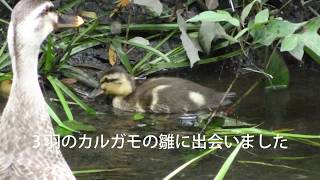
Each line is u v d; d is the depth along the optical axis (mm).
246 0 9219
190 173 6707
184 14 9297
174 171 6359
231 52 9094
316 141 7340
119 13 9320
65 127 7578
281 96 8359
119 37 9102
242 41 8641
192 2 9391
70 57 8984
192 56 8484
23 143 5414
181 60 8969
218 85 8742
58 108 8172
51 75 8633
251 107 8109
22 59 5430
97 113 8141
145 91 8367
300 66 9266
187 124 7828
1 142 5434
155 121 7945
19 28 5441
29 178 5340
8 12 9484
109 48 8992
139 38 8906
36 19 5539
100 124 7828
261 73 8609
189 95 8258
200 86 8438
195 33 8883
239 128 7598
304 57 9266
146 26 9109
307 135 7309
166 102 8195
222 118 7875
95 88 8570
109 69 8539
